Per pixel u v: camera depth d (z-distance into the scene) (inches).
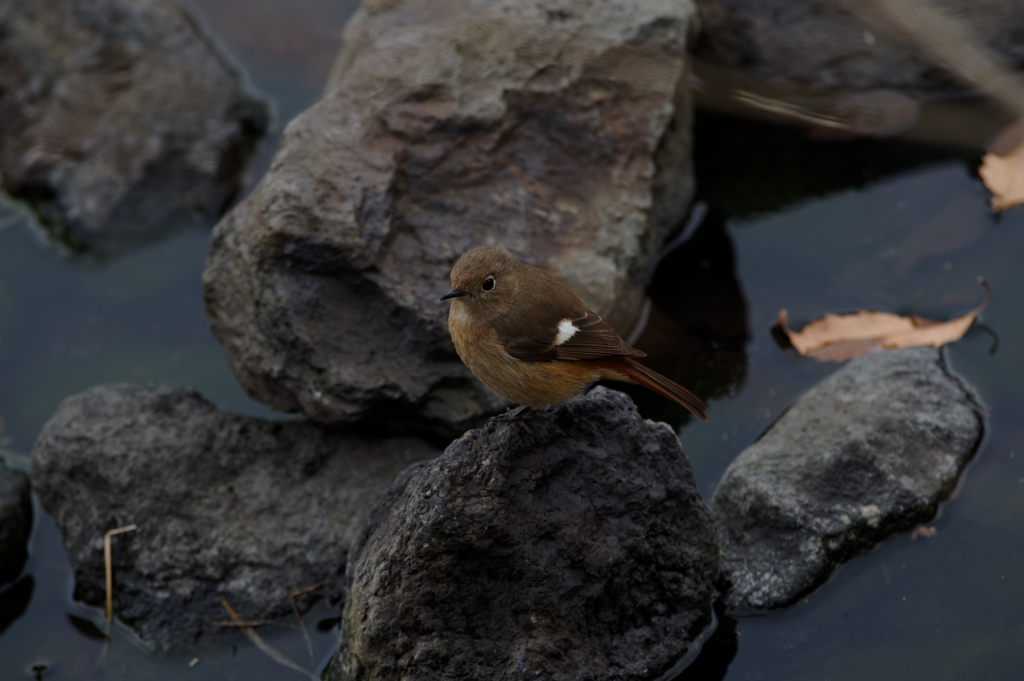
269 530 421.7
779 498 398.9
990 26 652.7
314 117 478.3
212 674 395.5
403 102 496.1
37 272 621.3
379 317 442.0
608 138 530.6
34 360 559.5
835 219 585.0
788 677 357.1
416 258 455.2
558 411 353.1
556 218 501.7
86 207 642.2
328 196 442.3
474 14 548.4
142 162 659.4
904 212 578.2
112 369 548.7
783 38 668.7
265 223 431.8
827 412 440.1
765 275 557.6
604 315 488.7
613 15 555.8
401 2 567.2
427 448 449.7
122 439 441.4
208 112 684.7
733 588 388.5
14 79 708.7
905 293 526.9
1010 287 514.3
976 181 587.2
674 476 357.7
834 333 505.4
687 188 596.7
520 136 514.9
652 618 360.8
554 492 342.3
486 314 347.9
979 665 348.2
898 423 424.5
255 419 456.8
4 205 669.3
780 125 650.2
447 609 339.0
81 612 430.3
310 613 408.2
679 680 360.8
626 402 362.0
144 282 610.9
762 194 608.7
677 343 521.7
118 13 698.8
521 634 337.7
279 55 741.3
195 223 650.2
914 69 654.5
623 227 511.8
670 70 555.2
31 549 462.0
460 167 493.4
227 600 411.2
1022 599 368.5
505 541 331.6
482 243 474.6
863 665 355.3
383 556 344.2
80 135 674.2
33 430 522.9
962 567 384.2
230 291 460.4
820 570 385.1
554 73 530.0
